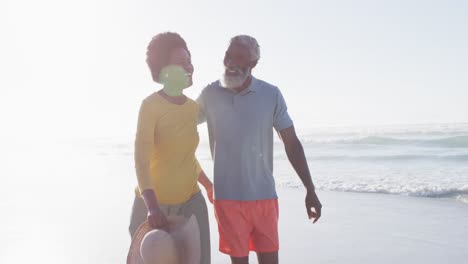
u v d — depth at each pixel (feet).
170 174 9.71
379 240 21.24
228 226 11.16
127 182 44.57
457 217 25.96
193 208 10.04
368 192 36.78
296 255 19.15
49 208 29.45
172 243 8.95
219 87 11.01
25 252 18.83
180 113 9.67
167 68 9.53
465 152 67.56
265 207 11.15
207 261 10.16
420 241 20.94
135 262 9.24
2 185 43.24
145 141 9.35
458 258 18.28
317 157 71.41
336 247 20.15
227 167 11.03
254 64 10.73
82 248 19.34
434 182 40.09
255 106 10.82
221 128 10.98
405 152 72.84
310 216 11.32
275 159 70.64
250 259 17.88
